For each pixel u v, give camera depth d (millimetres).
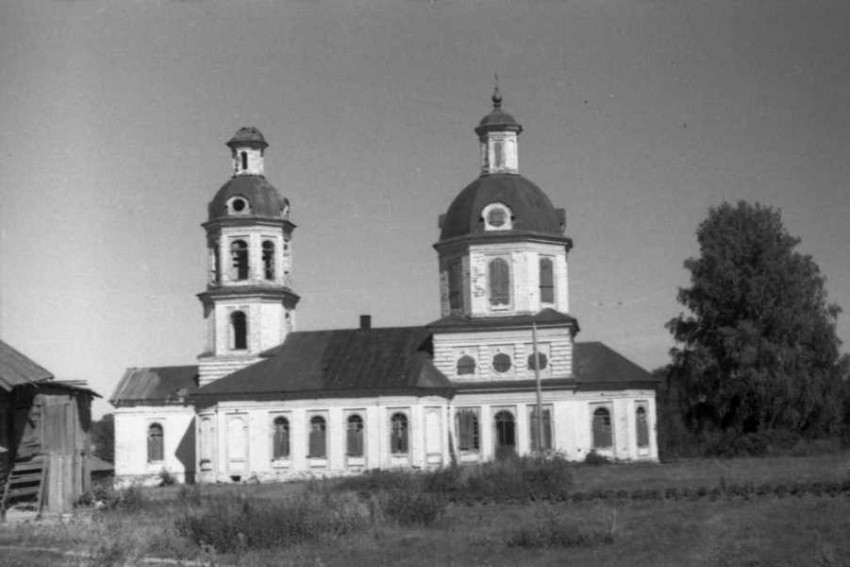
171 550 29641
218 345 70625
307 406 66000
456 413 67562
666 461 66062
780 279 73750
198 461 67000
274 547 30750
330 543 31172
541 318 67062
